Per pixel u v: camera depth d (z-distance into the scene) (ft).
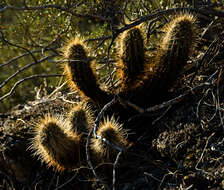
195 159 7.87
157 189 7.77
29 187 9.34
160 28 11.60
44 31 13.67
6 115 11.23
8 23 13.43
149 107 9.41
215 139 8.00
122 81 9.62
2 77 15.39
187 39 8.68
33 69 15.16
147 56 9.56
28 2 13.52
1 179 9.65
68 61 9.18
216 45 10.09
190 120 8.68
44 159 8.59
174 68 8.95
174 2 11.87
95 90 9.62
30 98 14.83
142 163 8.63
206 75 9.84
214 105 8.51
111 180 8.48
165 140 8.52
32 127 10.11
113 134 7.98
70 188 8.95
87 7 12.14
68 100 11.13
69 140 8.32
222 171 7.19
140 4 12.07
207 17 11.05
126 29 8.47
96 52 12.69
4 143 9.62
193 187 7.33
